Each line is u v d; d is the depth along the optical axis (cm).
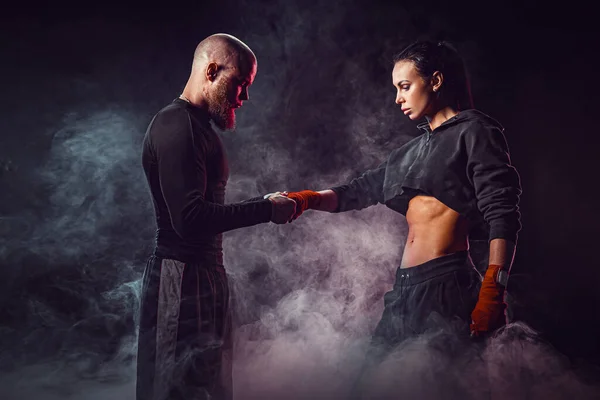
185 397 203
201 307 207
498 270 201
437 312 210
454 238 217
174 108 211
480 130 213
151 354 204
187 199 200
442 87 226
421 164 223
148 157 210
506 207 204
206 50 222
